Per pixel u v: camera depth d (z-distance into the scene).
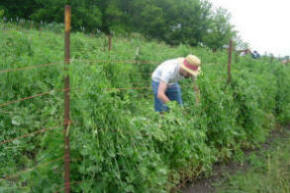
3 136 3.82
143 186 3.10
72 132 2.62
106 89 2.99
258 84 6.33
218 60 7.23
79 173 2.71
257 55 9.90
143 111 4.06
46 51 5.04
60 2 28.80
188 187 4.05
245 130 5.66
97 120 2.80
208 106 4.63
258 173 4.46
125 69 5.31
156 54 8.66
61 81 2.70
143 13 34.56
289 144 5.96
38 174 2.46
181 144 3.75
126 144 3.04
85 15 30.05
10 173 3.25
